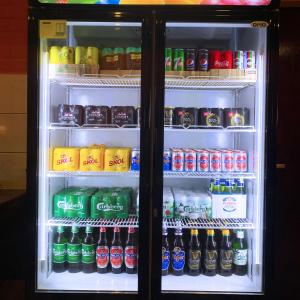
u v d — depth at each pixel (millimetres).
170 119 2084
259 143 1964
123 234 2293
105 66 2084
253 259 2074
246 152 2180
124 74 2021
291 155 2762
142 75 1863
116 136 2457
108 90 2428
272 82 1845
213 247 2158
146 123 1872
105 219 2127
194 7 1838
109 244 2289
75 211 2113
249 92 2170
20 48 2760
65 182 2471
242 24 1869
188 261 2174
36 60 1854
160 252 1894
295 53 2736
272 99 1848
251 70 2002
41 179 1939
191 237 2176
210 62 2062
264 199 1876
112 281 2047
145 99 1868
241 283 2035
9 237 2496
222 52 2053
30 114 1856
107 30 2291
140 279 1906
